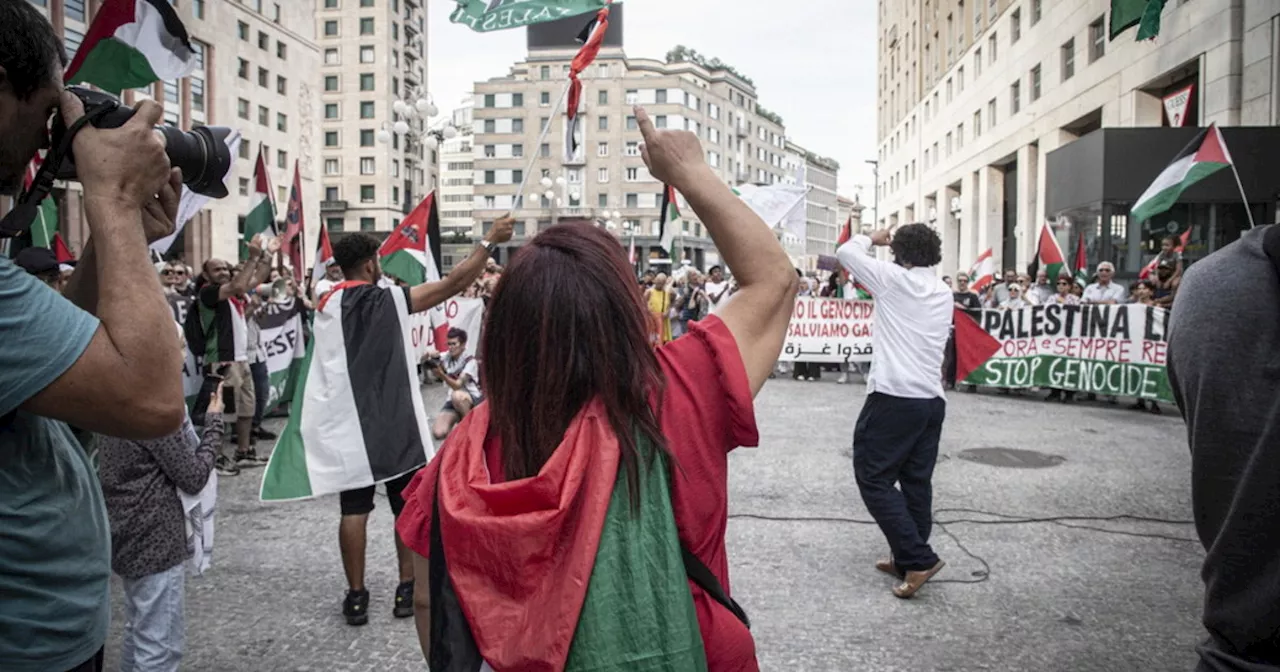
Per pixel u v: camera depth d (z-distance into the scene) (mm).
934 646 3928
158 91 44188
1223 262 1567
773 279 1505
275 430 9773
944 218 46219
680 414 1362
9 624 1354
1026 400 12750
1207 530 1532
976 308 14039
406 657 3863
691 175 1576
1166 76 22344
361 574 4238
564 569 1252
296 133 59188
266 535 5742
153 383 1296
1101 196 18984
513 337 1393
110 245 1301
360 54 81500
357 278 4562
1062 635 4039
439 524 1404
